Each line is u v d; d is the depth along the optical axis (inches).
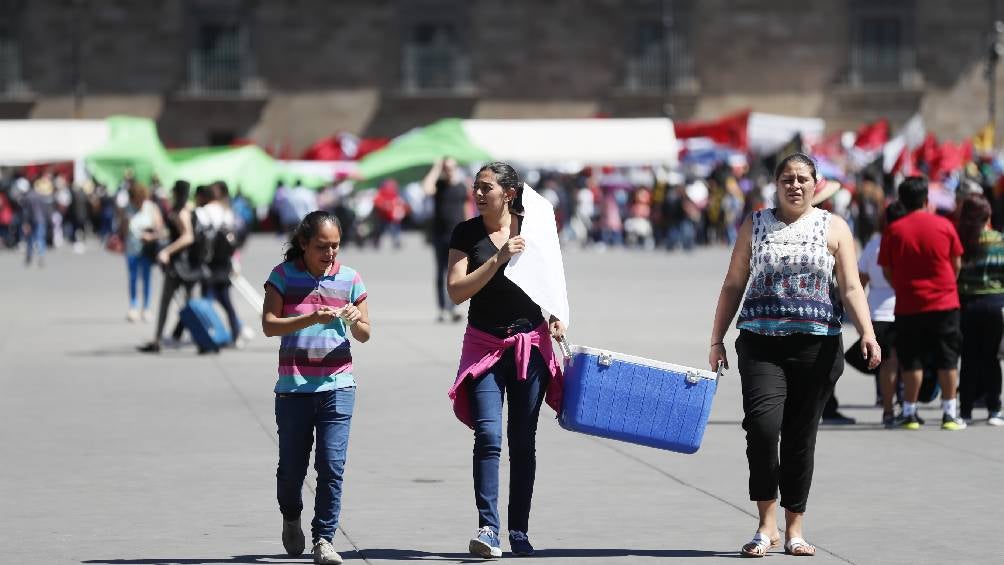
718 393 1594.5
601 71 6525.6
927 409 1520.7
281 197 5511.8
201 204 2047.2
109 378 1732.3
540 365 906.7
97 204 5324.8
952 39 6486.2
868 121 6501.0
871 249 1414.9
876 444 1291.8
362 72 6535.4
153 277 3550.7
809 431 903.1
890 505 1037.8
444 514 1015.6
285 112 6550.2
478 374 898.7
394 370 1790.1
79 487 1103.6
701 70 6505.9
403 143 3705.7
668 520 995.9
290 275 896.3
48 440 1305.4
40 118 6505.9
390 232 5369.1
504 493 1079.0
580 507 1035.9
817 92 6505.9
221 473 1156.5
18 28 6486.2
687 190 5196.9
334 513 887.1
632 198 5216.5
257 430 1359.5
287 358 892.6
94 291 3112.7
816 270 898.7
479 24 6520.7
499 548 893.2
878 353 896.9
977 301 1397.6
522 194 913.5
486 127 5187.0
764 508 901.2
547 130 5187.0
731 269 920.9
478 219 916.0
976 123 6496.1
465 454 1240.2
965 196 1451.8
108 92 6525.6
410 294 2982.3
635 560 886.4
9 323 2404.0
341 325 903.1
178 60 6535.4
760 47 6501.0
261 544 931.3
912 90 6456.7
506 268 890.7
